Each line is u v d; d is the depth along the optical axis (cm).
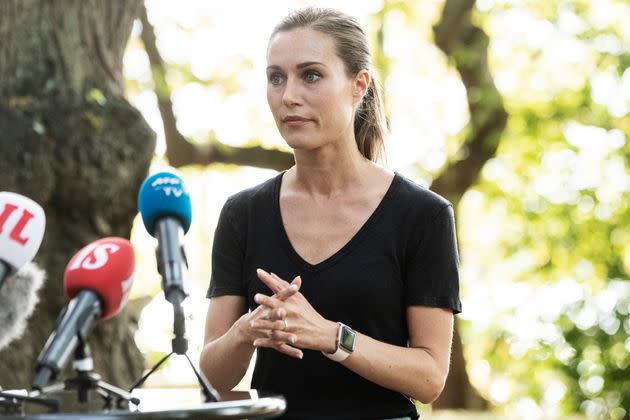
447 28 2372
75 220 1025
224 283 598
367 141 603
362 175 582
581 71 2741
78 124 1014
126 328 1084
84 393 449
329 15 566
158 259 451
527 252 3102
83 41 1066
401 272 571
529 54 2694
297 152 577
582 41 2667
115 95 1055
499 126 2459
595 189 2936
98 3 1081
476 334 3061
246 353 554
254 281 582
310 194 584
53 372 420
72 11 1067
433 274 568
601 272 2933
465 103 2562
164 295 443
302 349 566
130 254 448
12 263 454
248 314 549
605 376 2719
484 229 3262
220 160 2173
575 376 2723
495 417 2575
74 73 1047
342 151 573
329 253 569
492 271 3197
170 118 2152
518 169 2950
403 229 570
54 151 1005
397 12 2611
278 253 577
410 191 578
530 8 2650
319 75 555
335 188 580
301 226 579
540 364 2791
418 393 555
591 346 2731
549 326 2806
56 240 1016
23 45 1042
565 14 2645
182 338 444
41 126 1003
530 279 2980
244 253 596
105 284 437
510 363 2905
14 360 991
